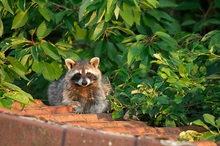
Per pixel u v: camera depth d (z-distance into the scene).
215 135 9.34
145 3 12.98
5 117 6.96
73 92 12.51
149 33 14.17
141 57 12.10
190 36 13.46
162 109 10.77
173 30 14.60
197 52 12.05
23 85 14.37
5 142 6.90
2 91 10.51
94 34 12.13
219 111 10.73
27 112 10.16
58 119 9.42
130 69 13.22
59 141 6.51
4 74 11.45
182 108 10.99
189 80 10.82
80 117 10.05
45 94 14.38
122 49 13.71
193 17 20.61
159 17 13.67
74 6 13.50
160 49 12.37
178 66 11.45
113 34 13.85
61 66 13.97
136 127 9.82
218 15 19.20
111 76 14.17
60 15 13.09
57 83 13.32
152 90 10.92
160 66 11.70
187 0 20.53
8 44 12.46
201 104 11.55
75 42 15.27
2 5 12.60
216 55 11.92
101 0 11.39
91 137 6.35
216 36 12.45
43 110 10.60
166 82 11.21
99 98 12.58
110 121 10.09
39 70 12.44
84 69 12.51
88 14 11.92
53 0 14.12
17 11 13.09
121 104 11.14
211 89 11.20
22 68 11.88
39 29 13.20
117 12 11.41
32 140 6.68
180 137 9.05
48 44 12.54
